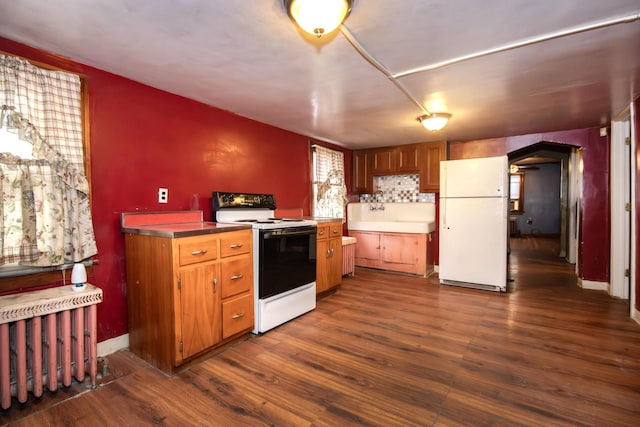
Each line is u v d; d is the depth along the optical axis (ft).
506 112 10.80
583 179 13.33
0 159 5.82
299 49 6.36
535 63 6.99
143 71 7.51
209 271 7.48
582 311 10.57
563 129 13.38
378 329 9.18
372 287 13.56
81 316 6.21
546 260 19.77
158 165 8.67
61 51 6.54
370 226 16.87
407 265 15.83
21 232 6.08
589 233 13.28
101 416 5.53
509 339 8.47
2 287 6.14
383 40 6.00
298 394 6.15
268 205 11.80
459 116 11.32
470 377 6.68
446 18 5.26
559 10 5.05
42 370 6.05
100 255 7.54
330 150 15.93
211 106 10.12
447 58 6.75
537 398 5.96
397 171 16.96
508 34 5.80
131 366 7.20
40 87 6.35
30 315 5.56
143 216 8.24
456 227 13.61
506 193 12.84
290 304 9.74
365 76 7.75
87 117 7.18
